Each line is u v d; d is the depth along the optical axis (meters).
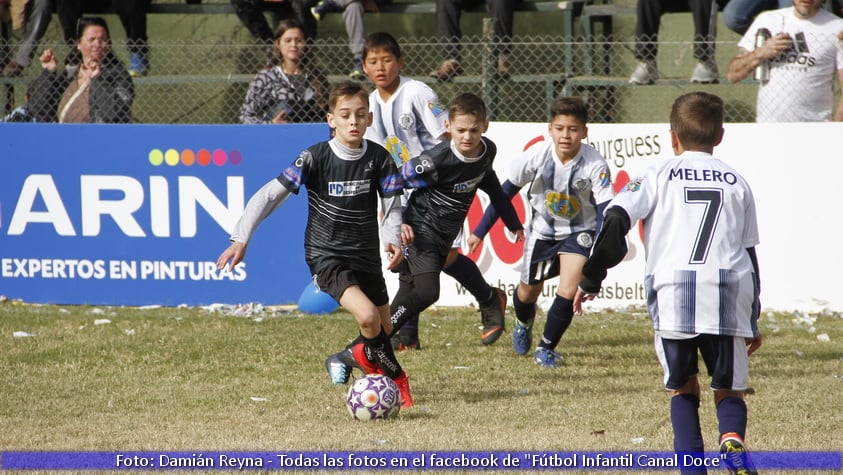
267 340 25.08
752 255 13.79
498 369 22.14
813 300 28.66
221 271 29.88
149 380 21.06
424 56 38.34
